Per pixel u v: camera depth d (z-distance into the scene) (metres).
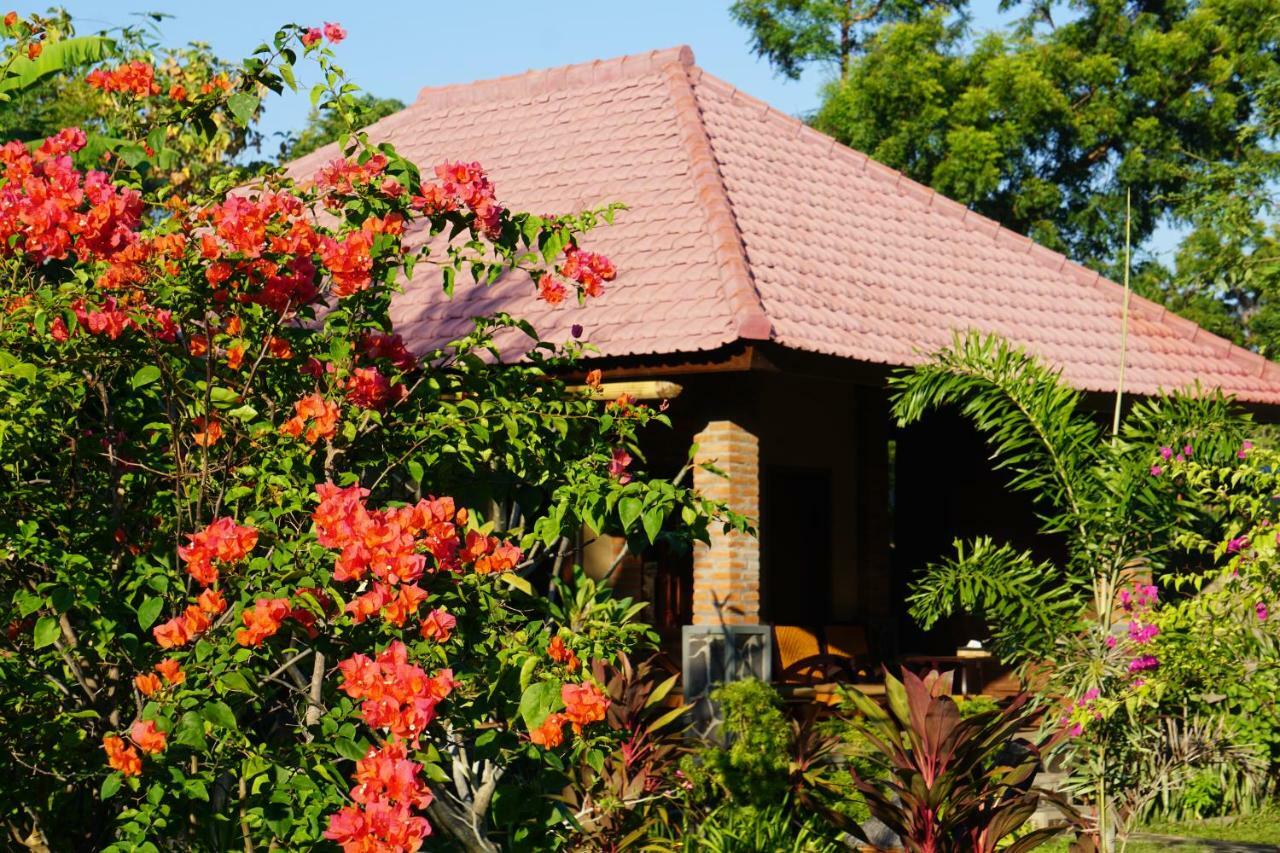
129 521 6.80
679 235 14.84
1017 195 32.62
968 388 10.23
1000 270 17.98
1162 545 9.95
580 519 6.99
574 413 8.00
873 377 14.09
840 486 17.86
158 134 8.21
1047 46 32.38
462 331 14.63
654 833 10.18
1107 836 9.53
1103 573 9.92
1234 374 17.58
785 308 13.77
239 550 5.46
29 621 6.51
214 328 6.79
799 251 15.48
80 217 6.28
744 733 11.74
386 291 7.35
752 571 13.34
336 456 6.83
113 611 5.98
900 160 32.12
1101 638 9.70
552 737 5.77
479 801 7.38
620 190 16.20
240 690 5.31
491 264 7.82
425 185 7.51
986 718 9.03
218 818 5.72
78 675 6.33
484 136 19.05
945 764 9.05
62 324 6.35
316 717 6.08
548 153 17.81
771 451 16.73
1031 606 9.72
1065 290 18.27
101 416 7.04
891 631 17.88
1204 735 9.91
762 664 13.22
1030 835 8.97
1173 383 16.83
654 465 15.31
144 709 5.38
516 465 7.50
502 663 5.96
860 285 15.54
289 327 7.21
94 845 6.45
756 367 12.86
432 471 7.46
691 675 12.88
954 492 19.81
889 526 18.55
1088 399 15.90
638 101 18.23
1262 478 9.95
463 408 7.28
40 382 6.16
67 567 5.92
